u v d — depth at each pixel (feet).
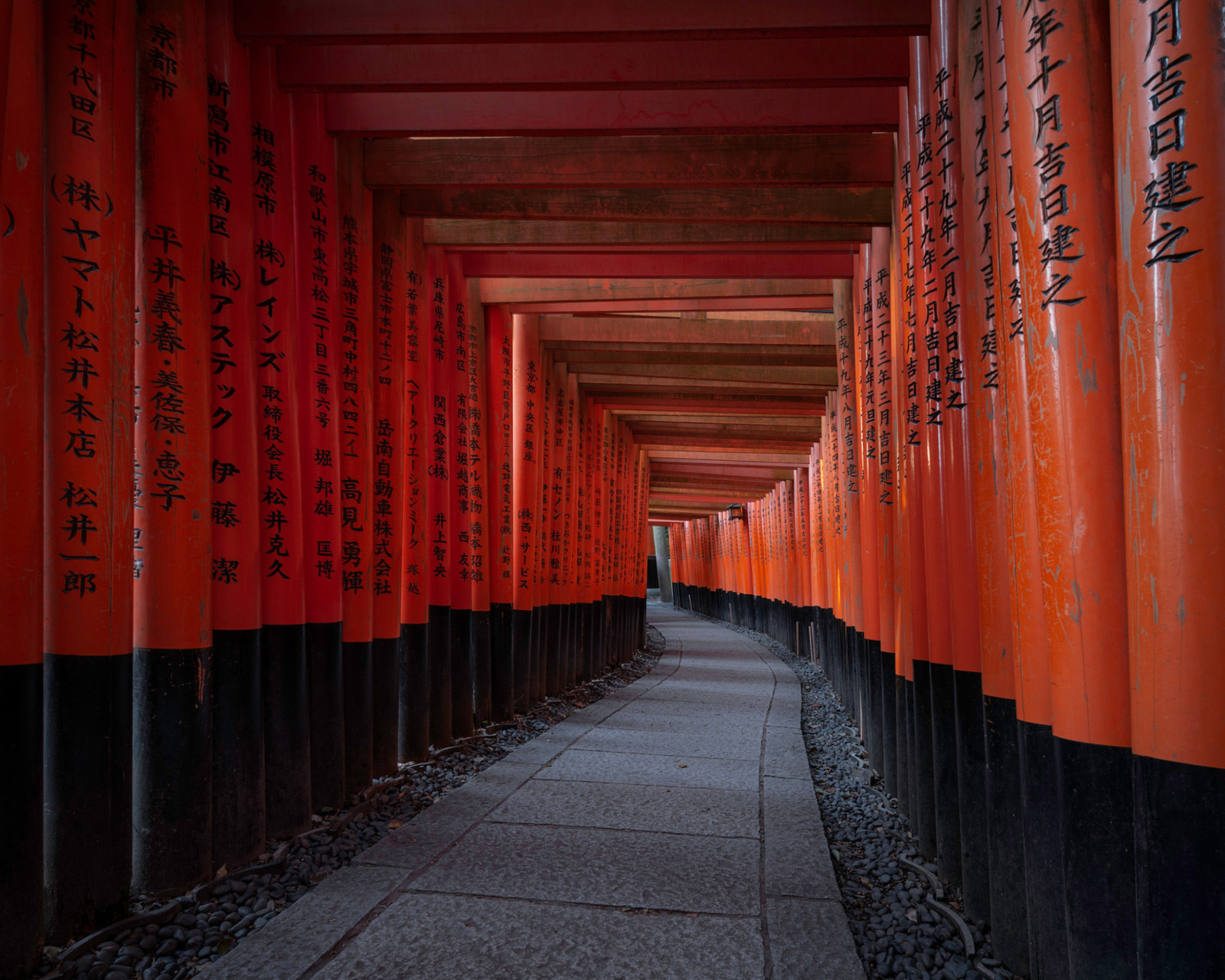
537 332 28.78
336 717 14.98
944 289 11.14
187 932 10.03
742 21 11.89
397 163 16.62
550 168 16.46
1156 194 6.20
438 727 20.84
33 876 9.07
